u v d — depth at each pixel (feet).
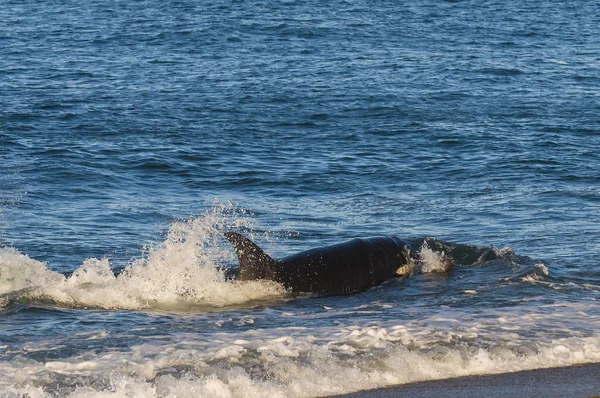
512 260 158.51
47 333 114.73
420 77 422.00
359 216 203.41
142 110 335.88
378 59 472.03
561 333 116.26
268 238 180.65
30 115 319.06
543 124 323.37
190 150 276.62
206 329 117.50
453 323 120.37
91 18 621.31
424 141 296.92
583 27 627.05
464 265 158.10
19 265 145.69
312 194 228.43
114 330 116.26
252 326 119.65
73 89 376.89
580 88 400.26
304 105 352.69
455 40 551.59
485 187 235.20
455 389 97.25
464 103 362.33
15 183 228.22
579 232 185.57
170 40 530.27
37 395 90.79
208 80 406.62
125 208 207.92
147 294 134.92
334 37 547.49
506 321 121.70
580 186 235.20
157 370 98.73
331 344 108.99
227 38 536.42
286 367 100.63
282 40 533.55
